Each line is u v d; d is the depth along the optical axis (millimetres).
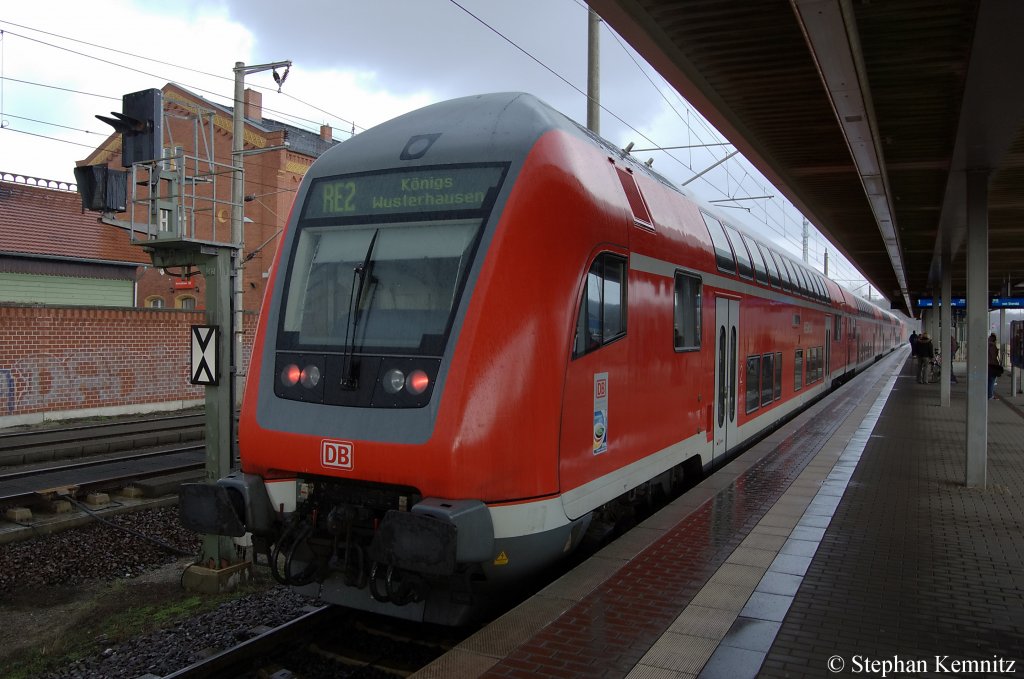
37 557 7594
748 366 10086
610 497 5879
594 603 4789
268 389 5340
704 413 8195
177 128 29422
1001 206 12266
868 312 33531
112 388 17969
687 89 7145
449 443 4574
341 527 4914
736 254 9680
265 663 5074
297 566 5398
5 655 5492
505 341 4785
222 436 6840
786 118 8141
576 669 3889
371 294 5191
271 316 5516
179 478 10258
